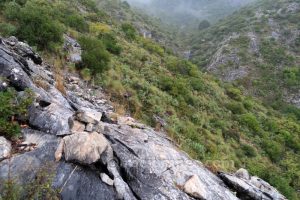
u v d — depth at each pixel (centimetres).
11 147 488
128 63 2447
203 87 3316
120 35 3909
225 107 3300
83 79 1277
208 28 10569
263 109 4328
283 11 8788
